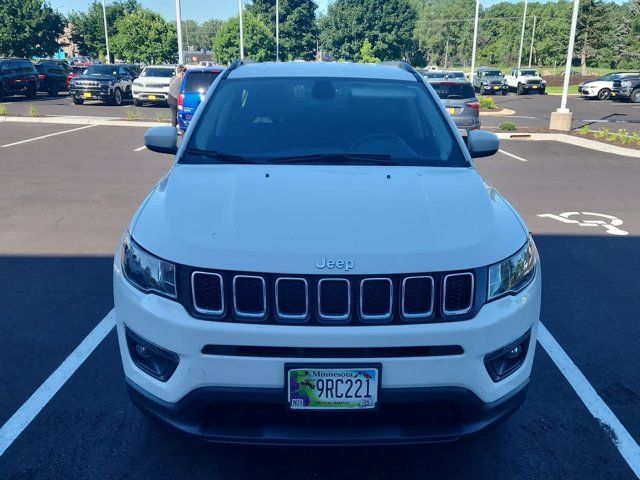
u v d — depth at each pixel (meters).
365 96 4.05
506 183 10.95
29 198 9.14
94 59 64.56
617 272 6.20
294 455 3.23
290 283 2.55
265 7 70.88
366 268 2.54
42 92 35.78
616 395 3.89
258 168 3.38
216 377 2.56
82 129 17.78
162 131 4.18
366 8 66.12
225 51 53.41
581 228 7.89
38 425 3.46
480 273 2.65
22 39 42.03
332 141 3.68
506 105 33.03
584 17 65.50
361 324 2.55
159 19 47.28
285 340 2.51
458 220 2.85
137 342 2.75
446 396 2.61
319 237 2.64
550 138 17.56
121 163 12.30
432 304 2.59
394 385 2.56
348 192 3.05
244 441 2.61
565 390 3.94
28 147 14.13
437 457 3.24
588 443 3.38
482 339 2.61
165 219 2.89
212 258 2.58
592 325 4.92
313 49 73.50
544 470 3.15
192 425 2.66
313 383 2.54
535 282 2.95
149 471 3.10
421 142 3.74
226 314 2.56
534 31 89.00
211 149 3.62
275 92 4.04
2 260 6.27
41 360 4.21
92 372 4.06
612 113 27.27
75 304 5.15
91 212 8.34
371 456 3.23
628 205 9.26
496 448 3.33
